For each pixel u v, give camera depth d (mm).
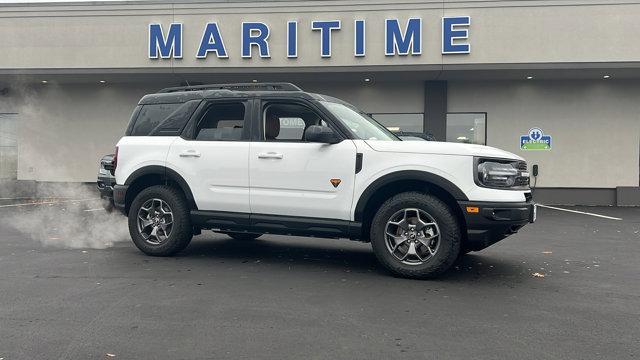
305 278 5371
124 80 16547
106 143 17328
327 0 14602
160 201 6426
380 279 5352
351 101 16297
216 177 6105
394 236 5438
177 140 6367
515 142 15812
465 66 14203
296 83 16406
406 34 14297
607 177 15523
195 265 5977
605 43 13852
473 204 5117
